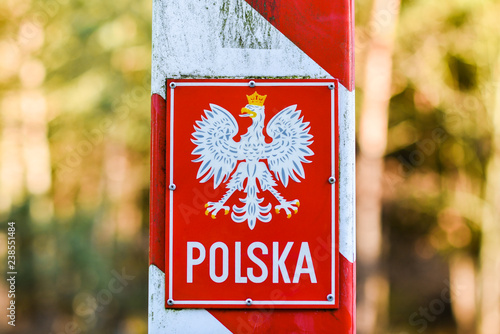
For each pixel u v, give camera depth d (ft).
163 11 7.64
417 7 34.17
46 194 39.81
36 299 35.27
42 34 39.47
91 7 38.19
